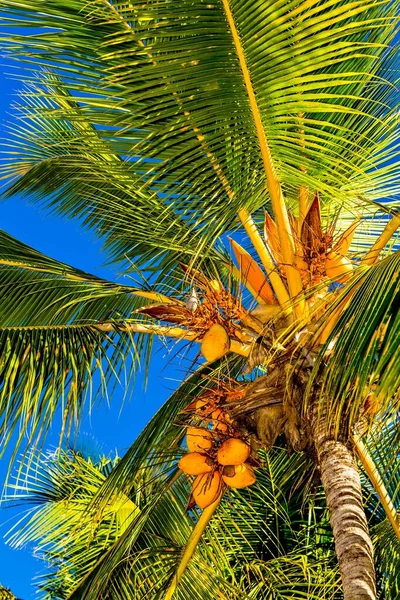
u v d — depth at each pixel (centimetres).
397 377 326
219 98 425
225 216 451
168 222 563
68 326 568
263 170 462
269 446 462
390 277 355
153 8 404
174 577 517
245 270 519
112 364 577
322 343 462
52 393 540
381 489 462
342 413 437
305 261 490
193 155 445
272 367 471
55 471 764
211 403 481
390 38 548
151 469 601
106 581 583
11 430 520
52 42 450
